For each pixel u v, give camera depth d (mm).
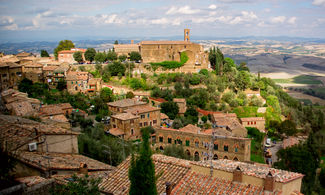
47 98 101938
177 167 26375
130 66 131750
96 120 91125
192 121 102062
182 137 77812
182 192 21688
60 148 32688
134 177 18656
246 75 136000
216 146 73562
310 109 138750
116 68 125500
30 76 115438
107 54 140250
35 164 26469
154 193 18766
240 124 100062
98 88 118250
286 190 19641
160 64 138875
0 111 61156
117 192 23500
